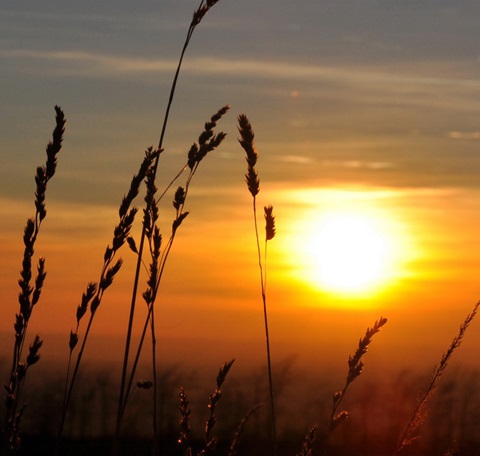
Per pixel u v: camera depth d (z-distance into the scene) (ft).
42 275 10.72
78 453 21.40
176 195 12.93
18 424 10.53
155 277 12.61
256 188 12.99
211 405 11.37
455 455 20.84
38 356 10.52
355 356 11.66
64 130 11.04
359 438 23.86
